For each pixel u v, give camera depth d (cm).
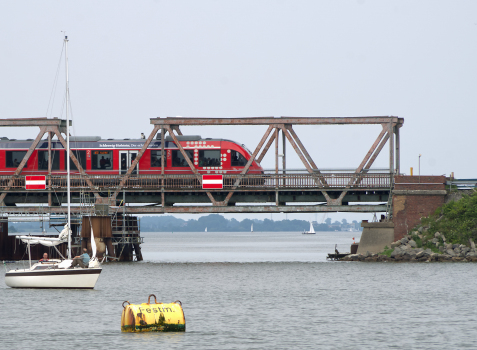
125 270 10406
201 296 7269
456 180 10869
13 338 4988
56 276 7750
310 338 4969
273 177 10556
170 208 10706
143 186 10706
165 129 10625
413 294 7250
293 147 10594
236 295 7350
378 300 6862
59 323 5588
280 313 6091
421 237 10544
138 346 4688
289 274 9662
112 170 10825
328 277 9088
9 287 7994
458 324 5488
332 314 6022
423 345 4738
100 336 5031
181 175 10625
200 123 10625
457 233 10431
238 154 10725
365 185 10575
